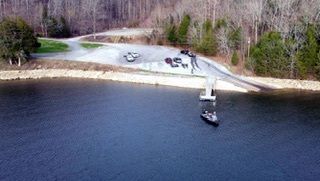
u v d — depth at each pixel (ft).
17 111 368.07
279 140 313.12
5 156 284.61
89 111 370.73
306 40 461.37
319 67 446.19
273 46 463.01
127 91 433.48
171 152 292.61
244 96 416.05
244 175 262.06
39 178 256.11
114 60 528.22
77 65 512.63
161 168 269.85
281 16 508.94
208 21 561.43
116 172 263.90
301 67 452.35
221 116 359.46
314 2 525.75
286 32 472.44
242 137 318.24
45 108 376.68
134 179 255.70
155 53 556.10
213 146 302.86
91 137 315.78
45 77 494.18
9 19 533.96
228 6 593.83
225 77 466.70
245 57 504.84
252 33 540.11
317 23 479.82
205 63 513.86
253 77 468.75
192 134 323.16
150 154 288.92
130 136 318.65
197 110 374.43
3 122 342.85
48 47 587.68
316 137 318.24
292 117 356.18
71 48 587.68
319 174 264.11
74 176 258.78
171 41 606.96
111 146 301.02
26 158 281.74
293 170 269.03
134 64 513.04
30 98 406.41
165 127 335.88
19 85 458.09
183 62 516.32
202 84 449.06
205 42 544.21
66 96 413.80
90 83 467.11
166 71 488.02
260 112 368.68
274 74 464.24
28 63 512.63
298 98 409.90
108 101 398.83
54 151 292.20
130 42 645.10
